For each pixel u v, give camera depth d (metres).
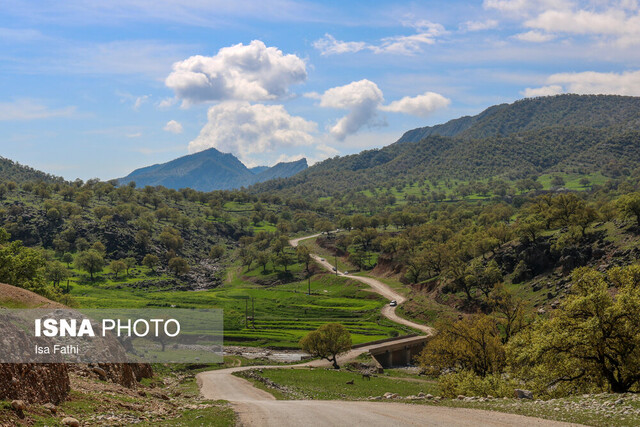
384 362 132.50
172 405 36.19
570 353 46.16
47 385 25.27
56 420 21.84
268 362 117.94
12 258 82.69
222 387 70.56
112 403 29.02
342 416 30.83
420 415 29.97
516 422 25.80
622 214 147.50
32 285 82.50
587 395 33.72
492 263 173.50
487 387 48.41
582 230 160.50
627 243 139.25
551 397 46.22
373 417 29.77
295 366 111.75
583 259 144.88
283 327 171.25
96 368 36.94
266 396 60.06
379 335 155.12
